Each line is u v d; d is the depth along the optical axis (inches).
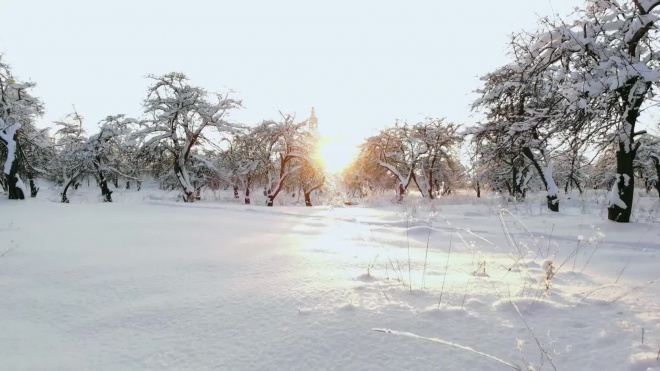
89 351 93.4
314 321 103.4
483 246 267.7
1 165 1045.8
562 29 438.0
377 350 86.0
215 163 1327.5
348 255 208.2
